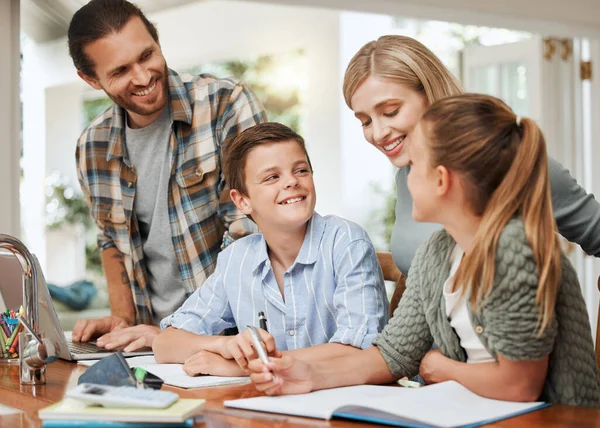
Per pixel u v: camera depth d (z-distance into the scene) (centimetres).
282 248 169
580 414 109
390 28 728
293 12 716
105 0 204
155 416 102
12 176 268
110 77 206
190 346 160
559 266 114
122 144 223
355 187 722
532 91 448
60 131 672
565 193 161
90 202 232
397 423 102
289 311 165
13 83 268
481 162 114
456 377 122
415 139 121
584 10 390
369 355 138
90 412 103
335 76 705
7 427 114
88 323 206
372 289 159
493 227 114
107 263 235
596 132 439
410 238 179
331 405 112
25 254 159
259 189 163
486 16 371
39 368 146
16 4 268
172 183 221
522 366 115
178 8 707
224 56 735
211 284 178
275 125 168
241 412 114
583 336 121
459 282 119
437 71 168
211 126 220
